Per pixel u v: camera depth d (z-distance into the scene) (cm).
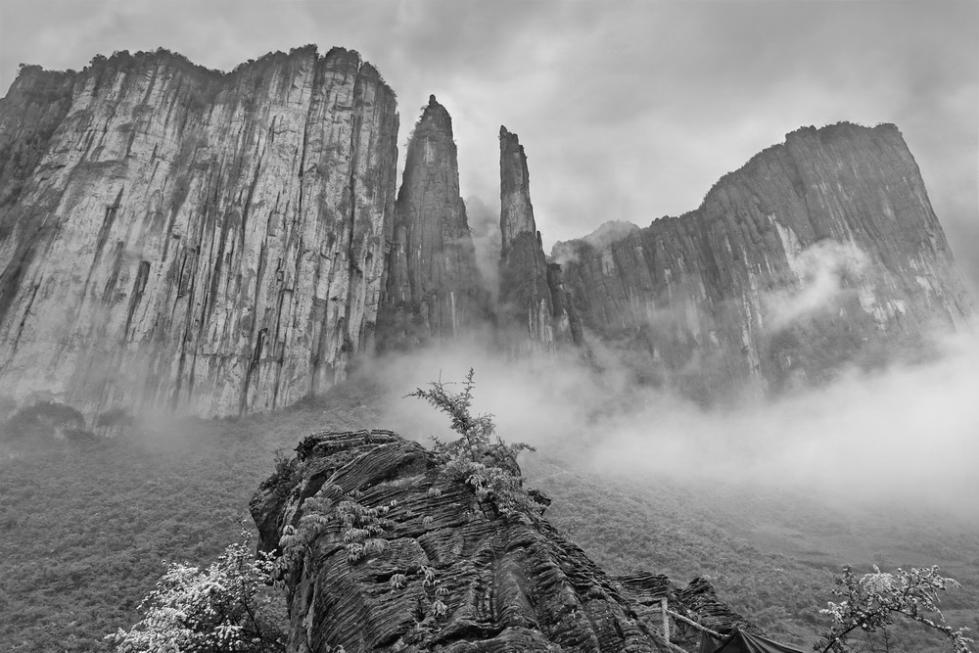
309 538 1165
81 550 3728
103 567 3444
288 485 1554
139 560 3556
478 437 1455
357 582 978
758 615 3506
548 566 950
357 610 932
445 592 924
